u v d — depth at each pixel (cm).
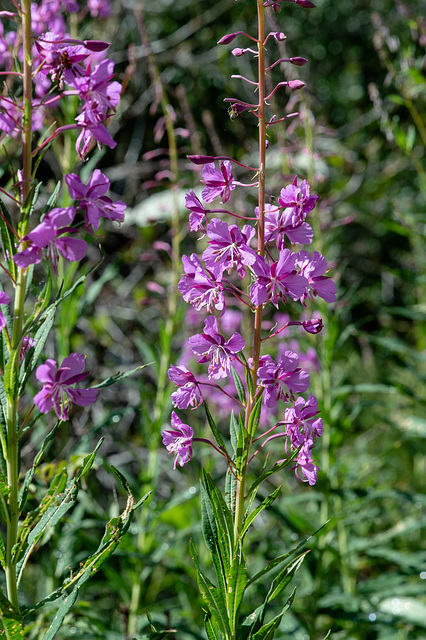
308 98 463
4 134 308
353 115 1207
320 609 414
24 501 237
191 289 231
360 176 1002
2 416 231
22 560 237
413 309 592
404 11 535
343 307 485
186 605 492
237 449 226
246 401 241
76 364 228
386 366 799
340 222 488
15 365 223
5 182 547
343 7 1198
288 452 244
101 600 510
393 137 511
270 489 564
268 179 564
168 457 585
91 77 232
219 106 955
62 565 389
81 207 229
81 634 371
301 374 231
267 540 468
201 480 235
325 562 481
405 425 528
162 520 527
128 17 881
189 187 498
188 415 569
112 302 758
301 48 1184
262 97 236
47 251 218
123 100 798
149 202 680
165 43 945
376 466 484
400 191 1080
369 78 1194
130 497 236
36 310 237
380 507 529
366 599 424
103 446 610
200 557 497
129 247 797
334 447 443
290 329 485
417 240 554
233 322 518
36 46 228
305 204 233
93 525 395
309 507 567
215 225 227
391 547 545
